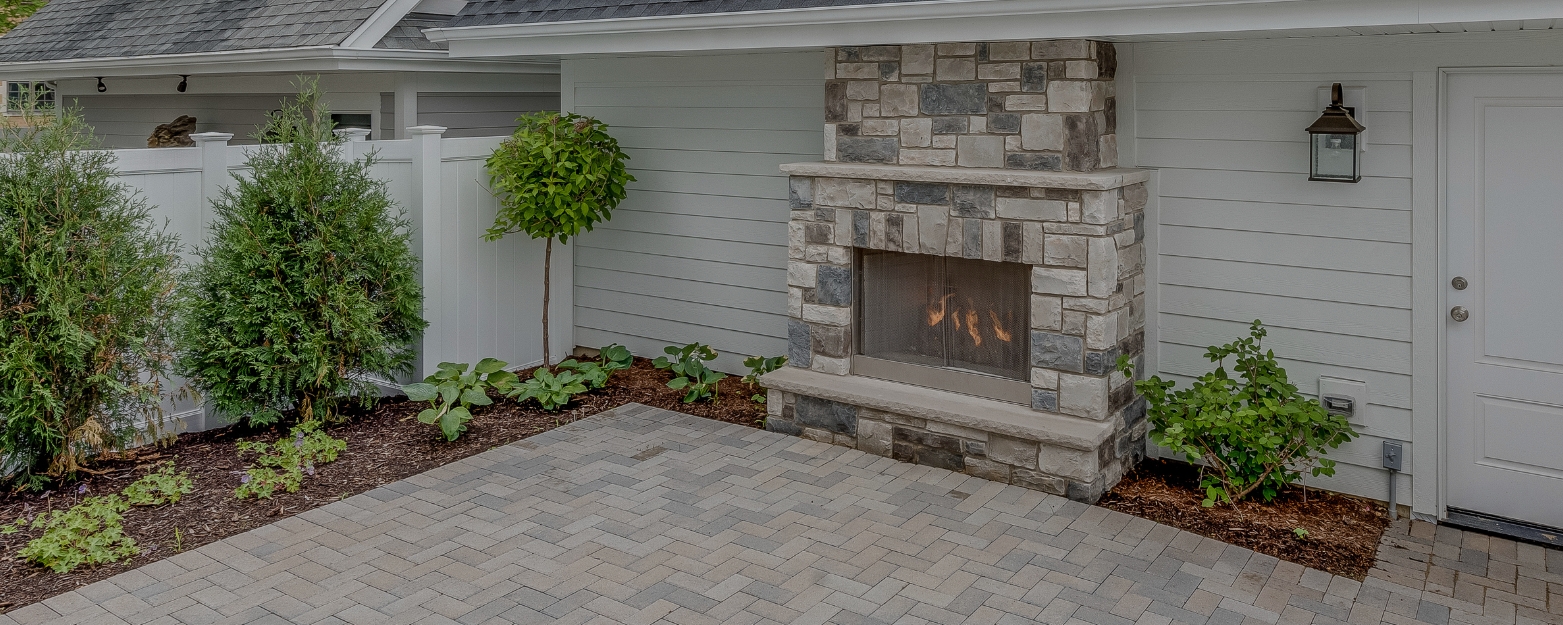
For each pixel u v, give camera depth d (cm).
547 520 598
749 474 669
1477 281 580
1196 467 672
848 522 596
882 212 690
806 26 680
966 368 691
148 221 701
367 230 748
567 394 797
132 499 615
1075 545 568
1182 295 663
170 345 688
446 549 561
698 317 897
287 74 1104
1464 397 593
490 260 887
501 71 1071
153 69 1115
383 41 988
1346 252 607
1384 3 500
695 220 884
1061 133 626
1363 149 592
